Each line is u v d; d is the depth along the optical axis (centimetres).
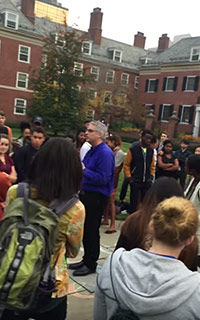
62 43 1977
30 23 3512
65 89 1956
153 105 3916
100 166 356
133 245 203
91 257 379
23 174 446
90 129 361
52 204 176
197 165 316
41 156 180
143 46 5022
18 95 3366
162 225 128
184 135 2966
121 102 3406
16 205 167
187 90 3494
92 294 341
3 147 395
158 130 3030
